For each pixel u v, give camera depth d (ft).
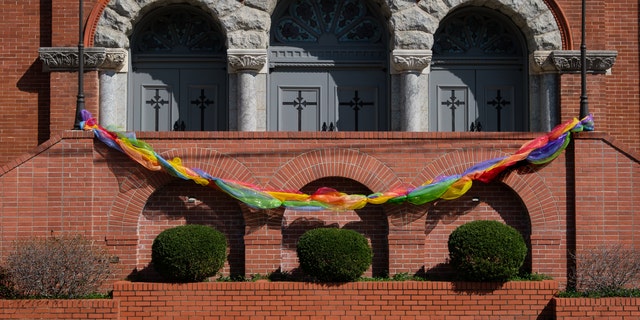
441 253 58.23
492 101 68.54
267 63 67.05
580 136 58.13
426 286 55.01
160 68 67.87
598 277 56.03
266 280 55.83
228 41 65.41
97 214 56.90
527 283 55.26
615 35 68.28
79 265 54.44
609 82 68.59
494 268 54.39
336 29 68.23
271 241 57.00
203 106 67.92
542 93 67.00
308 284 54.85
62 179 56.80
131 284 54.34
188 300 54.60
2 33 67.26
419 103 66.23
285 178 57.26
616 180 58.18
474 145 58.03
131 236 56.80
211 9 65.46
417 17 65.82
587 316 54.13
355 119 68.08
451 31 68.59
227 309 54.70
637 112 68.33
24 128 66.95
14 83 67.10
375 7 67.82
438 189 56.70
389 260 57.41
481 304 55.11
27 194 56.70
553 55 65.77
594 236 57.93
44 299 53.47
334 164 57.52
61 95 64.95
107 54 65.00
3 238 56.49
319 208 56.75
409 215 57.52
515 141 58.18
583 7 60.80
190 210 57.88
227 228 57.93
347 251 54.54
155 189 57.16
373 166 57.62
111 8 65.31
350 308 54.90
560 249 58.03
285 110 67.92
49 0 67.41
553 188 58.23
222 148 57.41
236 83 66.49
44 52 64.34
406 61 65.62
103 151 57.16
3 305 53.01
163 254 54.24
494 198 58.75
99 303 53.42
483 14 68.18
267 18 65.82
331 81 68.08
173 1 65.82
